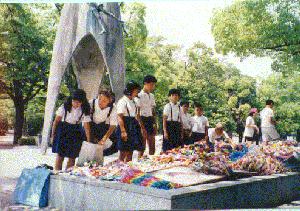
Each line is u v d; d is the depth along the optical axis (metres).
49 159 11.77
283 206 6.32
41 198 5.62
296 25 12.99
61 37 10.71
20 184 5.91
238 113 20.73
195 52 20.41
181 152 7.18
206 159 6.47
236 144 8.56
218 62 20.20
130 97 7.26
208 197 4.97
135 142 7.20
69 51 10.60
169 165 6.34
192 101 19.78
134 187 4.86
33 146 21.12
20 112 24.75
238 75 20.72
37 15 22.58
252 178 6.21
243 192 5.64
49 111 10.86
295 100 21.72
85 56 12.19
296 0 13.02
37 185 5.73
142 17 19.72
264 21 13.35
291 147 8.65
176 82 20.45
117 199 4.93
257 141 13.27
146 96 8.24
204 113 20.00
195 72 20.36
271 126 11.91
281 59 14.67
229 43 14.27
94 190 5.17
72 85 20.02
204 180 5.57
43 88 24.91
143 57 20.66
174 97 8.49
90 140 6.91
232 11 14.04
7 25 21.52
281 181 6.71
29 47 22.03
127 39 20.19
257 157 7.24
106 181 5.23
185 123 8.99
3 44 21.67
